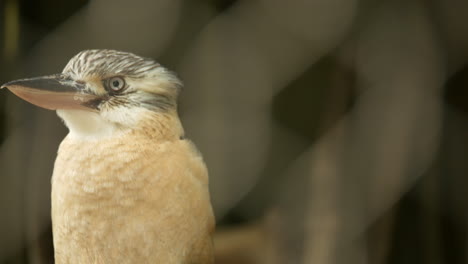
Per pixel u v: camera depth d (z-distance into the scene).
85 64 3.66
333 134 3.99
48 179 3.82
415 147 3.96
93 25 3.85
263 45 3.98
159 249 3.65
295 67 3.99
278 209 4.03
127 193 3.64
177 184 3.65
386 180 3.96
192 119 3.98
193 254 3.67
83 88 3.66
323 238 3.97
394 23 3.96
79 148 3.65
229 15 3.97
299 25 3.97
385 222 3.97
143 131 3.66
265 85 4.00
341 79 3.98
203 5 3.95
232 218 4.06
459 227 4.01
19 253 3.81
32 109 3.81
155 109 3.67
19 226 3.81
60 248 3.66
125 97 3.66
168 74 3.68
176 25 3.93
